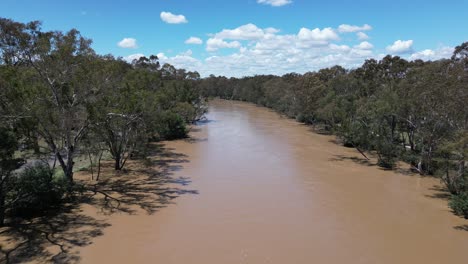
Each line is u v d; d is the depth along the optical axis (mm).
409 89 28016
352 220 18328
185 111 52188
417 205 20719
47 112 18797
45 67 19141
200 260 14031
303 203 20859
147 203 20516
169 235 16219
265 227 17312
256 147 38906
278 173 27812
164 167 29547
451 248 15297
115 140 27656
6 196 16656
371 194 22750
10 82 17328
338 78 54656
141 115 26891
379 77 44781
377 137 32125
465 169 20828
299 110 59656
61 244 15016
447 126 24359
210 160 32344
